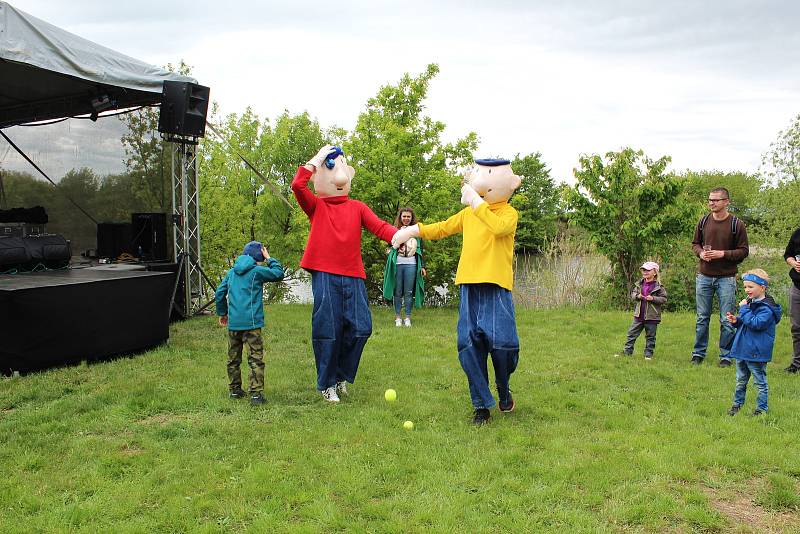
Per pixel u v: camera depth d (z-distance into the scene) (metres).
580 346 8.62
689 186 14.35
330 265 5.94
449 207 13.50
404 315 11.36
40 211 12.07
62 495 3.96
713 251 7.34
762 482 4.19
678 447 4.71
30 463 4.41
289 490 4.00
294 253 22.27
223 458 4.56
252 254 6.03
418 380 6.79
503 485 4.09
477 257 5.33
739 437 4.93
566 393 6.29
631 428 5.25
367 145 13.07
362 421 5.36
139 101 11.04
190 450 4.70
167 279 8.31
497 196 5.43
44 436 4.96
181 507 3.78
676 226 12.62
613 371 7.18
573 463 4.43
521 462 4.50
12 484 4.09
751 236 14.09
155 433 5.04
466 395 6.23
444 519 3.63
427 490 4.04
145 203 12.38
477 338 5.37
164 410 5.70
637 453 4.64
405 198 13.05
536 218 35.44
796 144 14.45
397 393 6.27
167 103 9.58
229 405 5.79
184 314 10.46
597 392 6.37
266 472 4.24
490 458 4.52
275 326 9.79
